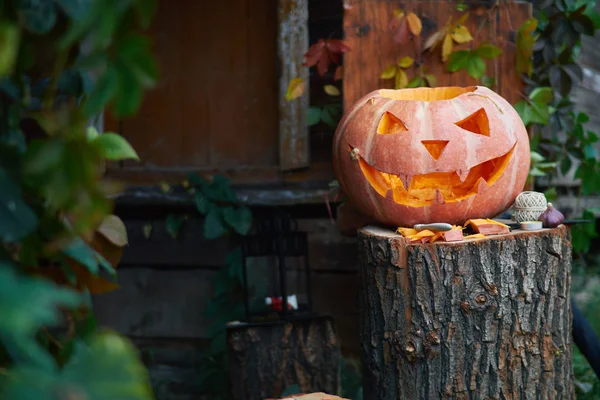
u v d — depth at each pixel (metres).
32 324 0.97
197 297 4.93
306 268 4.43
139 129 5.02
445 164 3.14
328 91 4.48
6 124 1.56
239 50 4.88
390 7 4.25
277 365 4.11
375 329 3.20
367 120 3.36
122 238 2.15
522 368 3.02
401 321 3.07
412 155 3.15
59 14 1.56
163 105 5.00
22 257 1.66
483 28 4.27
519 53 4.24
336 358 4.17
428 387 3.03
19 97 1.58
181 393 4.81
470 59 4.19
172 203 4.76
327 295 4.78
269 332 4.11
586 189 4.91
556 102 5.03
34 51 1.56
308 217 4.79
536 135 4.40
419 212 3.24
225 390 4.57
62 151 1.32
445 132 3.15
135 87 1.21
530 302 3.01
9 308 0.91
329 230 4.76
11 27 1.11
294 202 4.64
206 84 4.94
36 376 0.97
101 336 1.10
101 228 2.12
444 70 4.27
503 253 2.98
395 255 3.06
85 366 1.02
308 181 4.72
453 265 2.98
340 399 2.98
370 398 3.28
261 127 4.87
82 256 1.66
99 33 1.16
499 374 2.99
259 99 4.86
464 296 2.98
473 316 2.98
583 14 4.41
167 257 4.95
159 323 4.99
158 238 4.96
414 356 3.04
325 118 4.49
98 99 1.20
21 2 1.42
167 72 4.98
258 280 4.72
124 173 4.95
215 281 4.75
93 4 1.17
